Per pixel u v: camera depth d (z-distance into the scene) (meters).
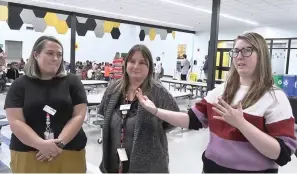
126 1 7.96
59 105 1.53
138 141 1.45
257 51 1.07
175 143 4.38
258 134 0.95
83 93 1.65
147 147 1.46
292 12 8.59
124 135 1.51
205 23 12.25
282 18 9.98
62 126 1.55
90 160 3.43
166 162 1.55
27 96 1.49
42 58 1.50
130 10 9.41
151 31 12.97
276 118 1.00
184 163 3.50
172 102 1.57
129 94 1.58
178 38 16.77
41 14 9.15
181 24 12.97
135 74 1.54
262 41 1.08
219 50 14.37
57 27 9.68
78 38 16.33
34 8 8.95
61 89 1.56
